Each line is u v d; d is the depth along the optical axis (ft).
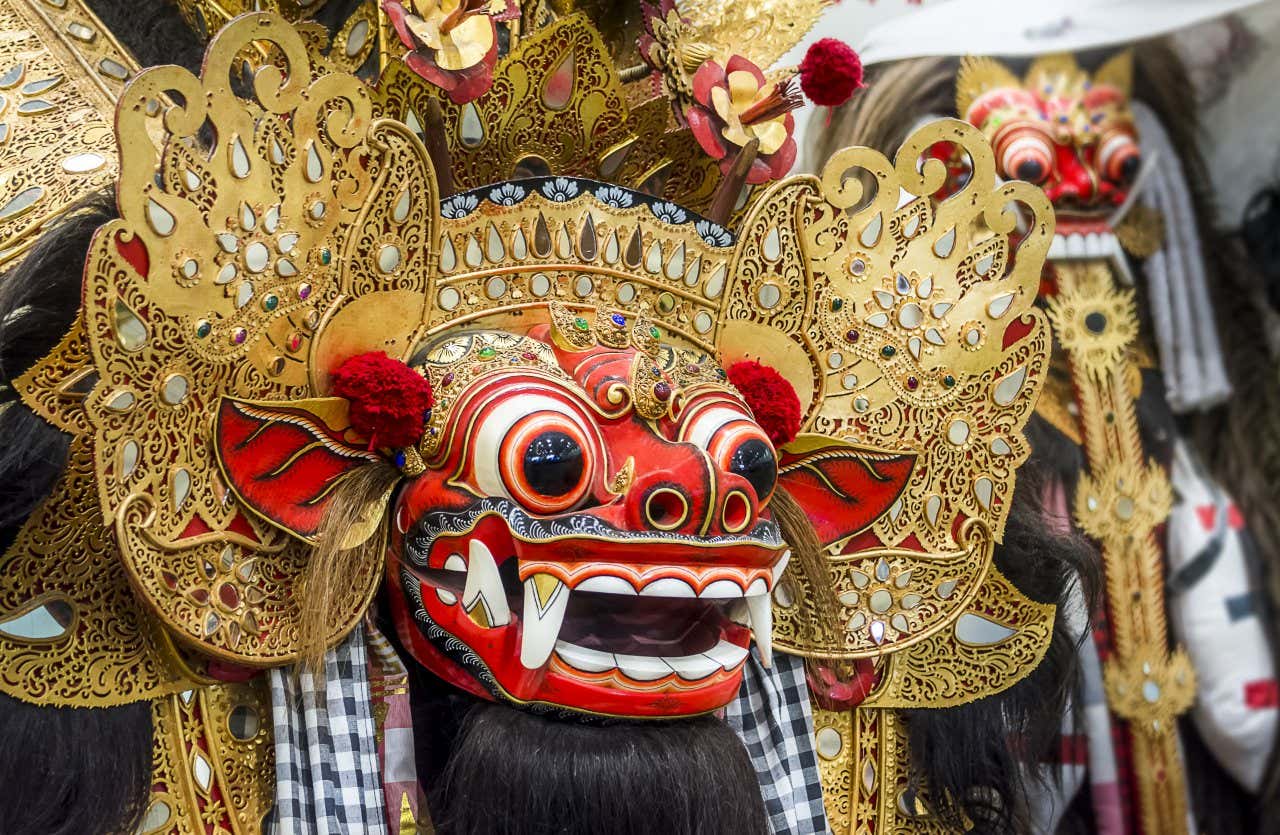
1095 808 5.49
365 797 3.09
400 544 3.15
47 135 3.27
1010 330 3.69
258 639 3.01
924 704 3.74
